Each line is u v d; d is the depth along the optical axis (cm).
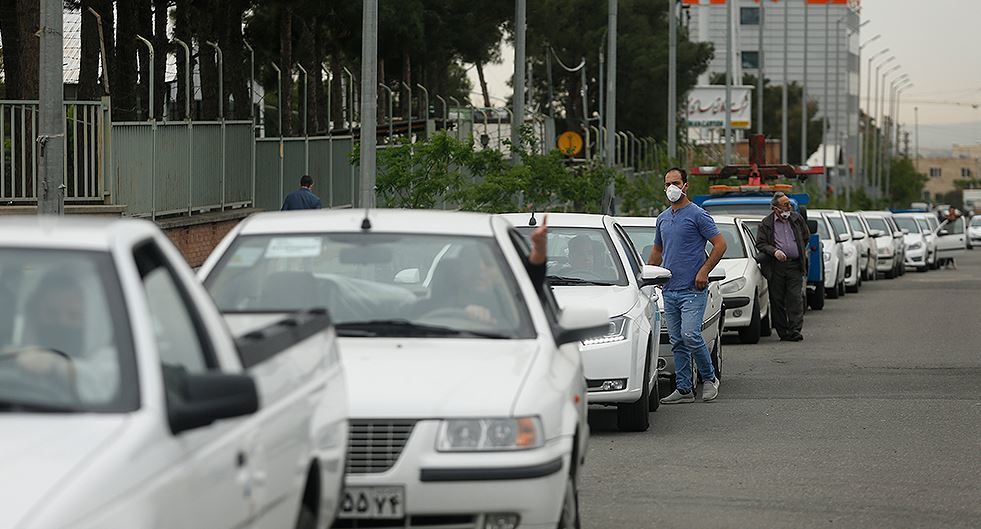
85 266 1390
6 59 8500
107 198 6300
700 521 2750
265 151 9200
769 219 7106
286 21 11656
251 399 1313
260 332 1716
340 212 2631
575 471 2297
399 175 7194
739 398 4703
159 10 9981
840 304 10012
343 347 2278
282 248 2506
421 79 17675
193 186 7669
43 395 1299
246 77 13300
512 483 2016
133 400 1290
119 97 9325
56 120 4131
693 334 4484
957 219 19625
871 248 13700
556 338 2409
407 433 2028
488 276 2452
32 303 1374
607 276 4084
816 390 4934
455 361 2195
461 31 15075
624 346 3756
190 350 1482
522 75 8969
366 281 2470
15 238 1416
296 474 1623
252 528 1460
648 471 3297
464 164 7469
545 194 9069
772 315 7481
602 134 14800
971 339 7075
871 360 6025
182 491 1259
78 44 11156
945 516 2798
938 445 3688
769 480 3184
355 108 15738
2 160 5991
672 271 4469
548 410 2092
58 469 1153
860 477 3219
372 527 2031
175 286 1520
